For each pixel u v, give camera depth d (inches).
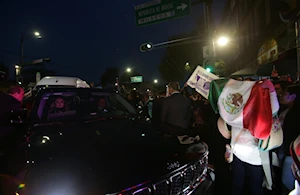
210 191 120.0
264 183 138.1
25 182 83.6
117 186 81.8
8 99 136.5
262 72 359.3
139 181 85.7
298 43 325.7
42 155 97.7
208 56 470.6
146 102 329.1
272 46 474.0
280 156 128.0
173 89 187.8
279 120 123.8
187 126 182.9
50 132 122.0
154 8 434.0
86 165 89.7
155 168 93.2
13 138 121.0
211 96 130.7
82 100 159.8
